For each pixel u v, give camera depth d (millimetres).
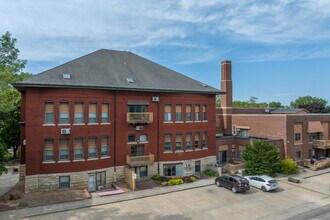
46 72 26047
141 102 29438
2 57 24781
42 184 24766
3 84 25172
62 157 25656
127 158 28516
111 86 27234
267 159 31312
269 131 38969
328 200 23219
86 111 26500
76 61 29531
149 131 30250
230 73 46250
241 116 43844
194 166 32875
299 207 21531
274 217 19531
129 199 23266
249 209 21125
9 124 40000
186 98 32531
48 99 24953
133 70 32312
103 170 27328
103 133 27438
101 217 19344
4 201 22438
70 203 22047
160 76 33375
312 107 73000
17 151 47656
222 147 38750
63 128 25500
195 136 33344
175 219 19172
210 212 20500
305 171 34188
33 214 19641
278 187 26828
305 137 38906
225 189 26375
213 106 34906
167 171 31359
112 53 34250
